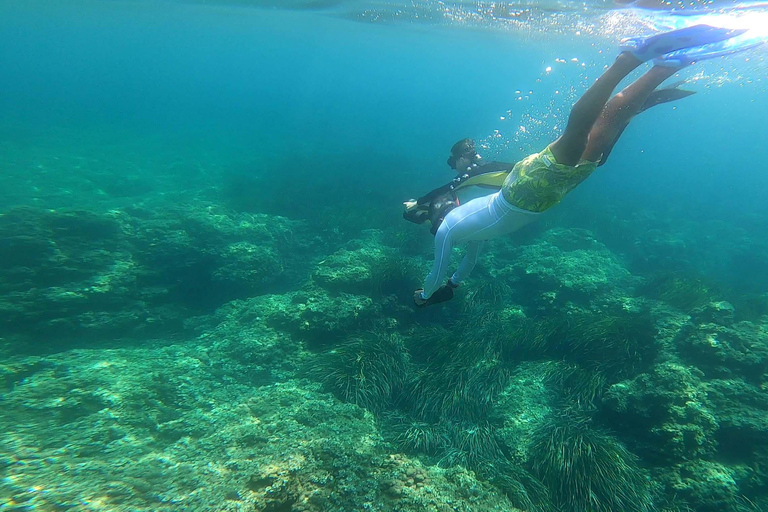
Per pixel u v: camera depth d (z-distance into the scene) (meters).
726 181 29.56
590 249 11.45
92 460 3.52
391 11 19.61
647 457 4.78
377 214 13.87
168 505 3.05
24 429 3.82
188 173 19.47
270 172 20.64
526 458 4.96
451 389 6.00
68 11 34.72
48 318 6.38
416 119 55.53
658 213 18.56
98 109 46.12
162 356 5.76
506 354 6.91
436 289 3.27
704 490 4.23
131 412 4.30
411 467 3.80
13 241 6.74
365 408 5.51
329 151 28.91
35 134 25.66
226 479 3.37
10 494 3.00
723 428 4.61
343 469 3.63
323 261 8.26
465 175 3.25
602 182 24.62
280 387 5.36
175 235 8.88
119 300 7.21
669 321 6.52
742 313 7.51
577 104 2.12
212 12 28.36
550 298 8.33
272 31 38.94
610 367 6.18
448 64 63.16
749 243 14.80
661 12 9.52
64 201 13.18
